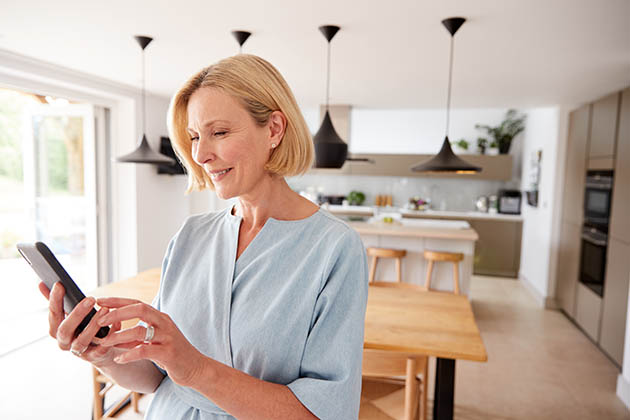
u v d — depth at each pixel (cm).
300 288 72
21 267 566
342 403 66
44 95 371
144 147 331
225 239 83
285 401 63
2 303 431
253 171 71
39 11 214
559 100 442
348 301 70
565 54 277
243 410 61
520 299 510
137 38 254
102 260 438
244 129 68
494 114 685
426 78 359
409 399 155
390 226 461
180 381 58
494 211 653
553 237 473
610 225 342
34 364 313
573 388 292
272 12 213
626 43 251
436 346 171
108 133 438
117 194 443
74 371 303
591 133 388
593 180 379
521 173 659
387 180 721
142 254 454
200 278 82
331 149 323
